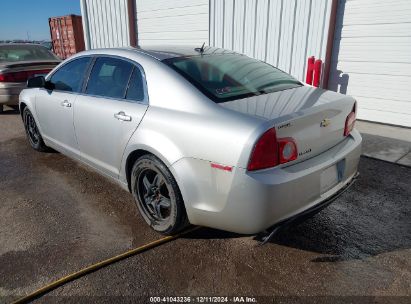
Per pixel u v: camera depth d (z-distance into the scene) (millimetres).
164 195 2658
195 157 2217
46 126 4008
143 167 2635
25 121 4617
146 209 2816
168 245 2607
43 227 2875
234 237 2691
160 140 2414
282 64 6684
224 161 2064
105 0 10227
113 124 2840
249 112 2133
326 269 2334
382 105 5793
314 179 2172
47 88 3812
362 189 3480
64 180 3783
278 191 1994
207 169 2168
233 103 2293
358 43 5770
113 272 2328
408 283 2207
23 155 4594
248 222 2086
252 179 1975
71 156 3727
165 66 2646
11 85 6480
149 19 9242
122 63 2961
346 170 2498
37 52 7547
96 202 3285
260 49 6945
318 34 6031
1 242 2680
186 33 8375
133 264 2402
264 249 2547
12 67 6469
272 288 2174
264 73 2939
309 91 2686
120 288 2188
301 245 2592
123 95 2869
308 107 2234
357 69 5906
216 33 7664
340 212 3061
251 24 6945
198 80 2523
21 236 2752
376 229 2799
